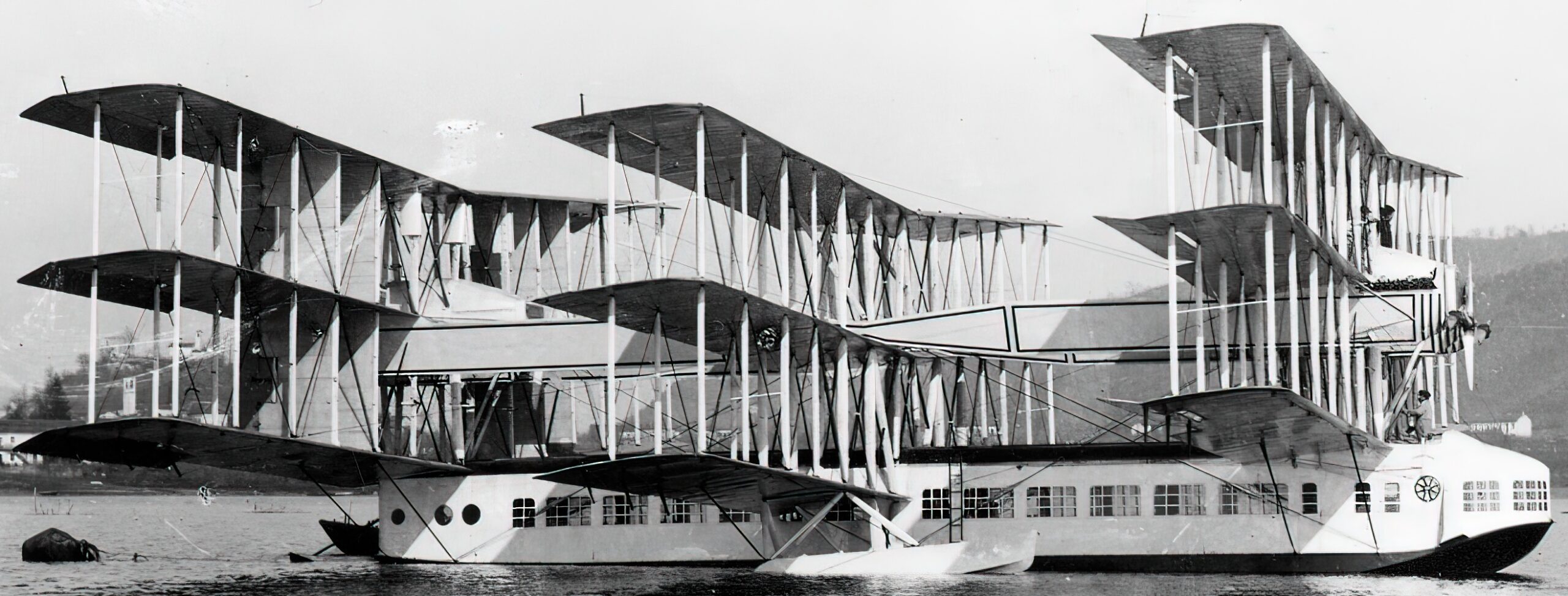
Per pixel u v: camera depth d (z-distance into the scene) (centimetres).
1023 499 4950
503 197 6253
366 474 5278
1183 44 4388
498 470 5303
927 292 6247
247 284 4750
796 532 5138
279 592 4459
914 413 5744
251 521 11931
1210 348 5244
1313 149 4547
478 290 5797
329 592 4444
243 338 5244
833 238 6172
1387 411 5184
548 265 6500
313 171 5250
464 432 5981
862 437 5553
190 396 13738
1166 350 5294
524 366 5406
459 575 4888
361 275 5319
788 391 4666
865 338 4841
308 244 5238
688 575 4850
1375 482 4706
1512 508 4638
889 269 6250
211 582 4888
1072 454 4919
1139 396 13712
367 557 6122
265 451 4678
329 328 5181
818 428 4744
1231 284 5122
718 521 5156
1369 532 4691
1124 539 4850
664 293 4359
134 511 13638
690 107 4569
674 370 5516
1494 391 18025
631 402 6550
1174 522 4819
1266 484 4775
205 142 5066
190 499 17562
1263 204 4069
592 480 4459
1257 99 4841
